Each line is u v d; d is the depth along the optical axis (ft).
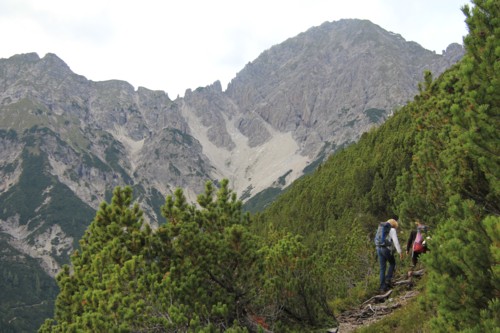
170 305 27.66
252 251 34.45
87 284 32.53
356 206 109.40
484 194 28.14
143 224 35.32
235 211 39.40
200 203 38.52
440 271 17.38
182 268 31.50
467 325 16.07
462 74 23.40
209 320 29.40
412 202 44.04
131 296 27.14
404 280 46.65
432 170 41.83
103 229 35.65
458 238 17.66
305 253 39.65
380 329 34.14
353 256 64.54
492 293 16.06
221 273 33.27
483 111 21.48
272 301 35.68
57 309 34.78
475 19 23.02
